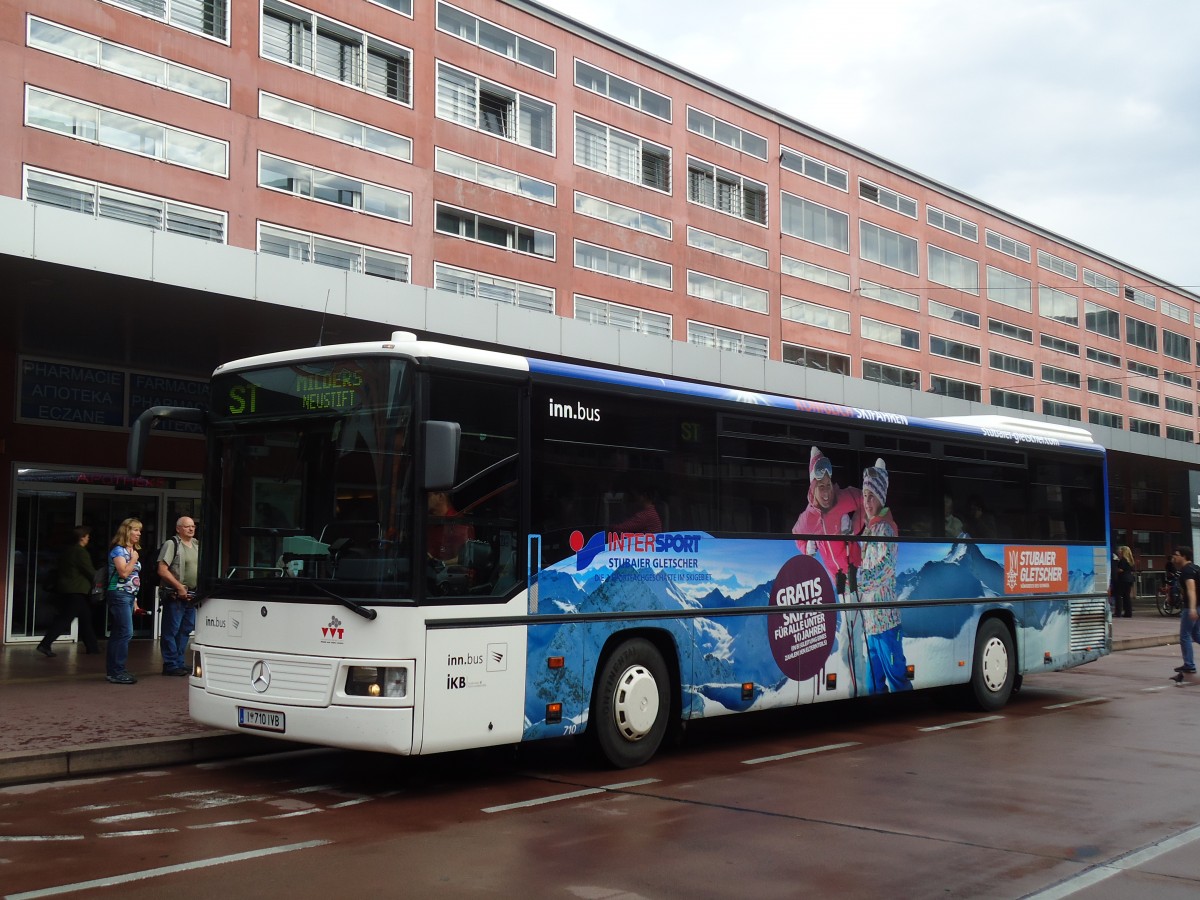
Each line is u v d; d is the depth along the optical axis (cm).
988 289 5678
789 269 4494
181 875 597
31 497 1848
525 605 835
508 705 817
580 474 891
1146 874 615
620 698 909
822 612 1099
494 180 3350
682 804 783
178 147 2558
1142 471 4356
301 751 998
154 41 2530
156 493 1978
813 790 834
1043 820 740
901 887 586
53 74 2344
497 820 731
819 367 4606
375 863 623
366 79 3019
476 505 814
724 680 993
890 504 1198
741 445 1037
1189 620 1662
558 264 3538
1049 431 1473
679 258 3997
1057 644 1416
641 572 928
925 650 1220
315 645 784
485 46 3369
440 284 3167
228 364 884
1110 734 1127
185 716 1048
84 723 1005
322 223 2864
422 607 768
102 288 1420
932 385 5250
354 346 818
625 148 3838
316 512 811
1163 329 7225
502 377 844
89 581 1666
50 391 1861
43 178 2317
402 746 753
